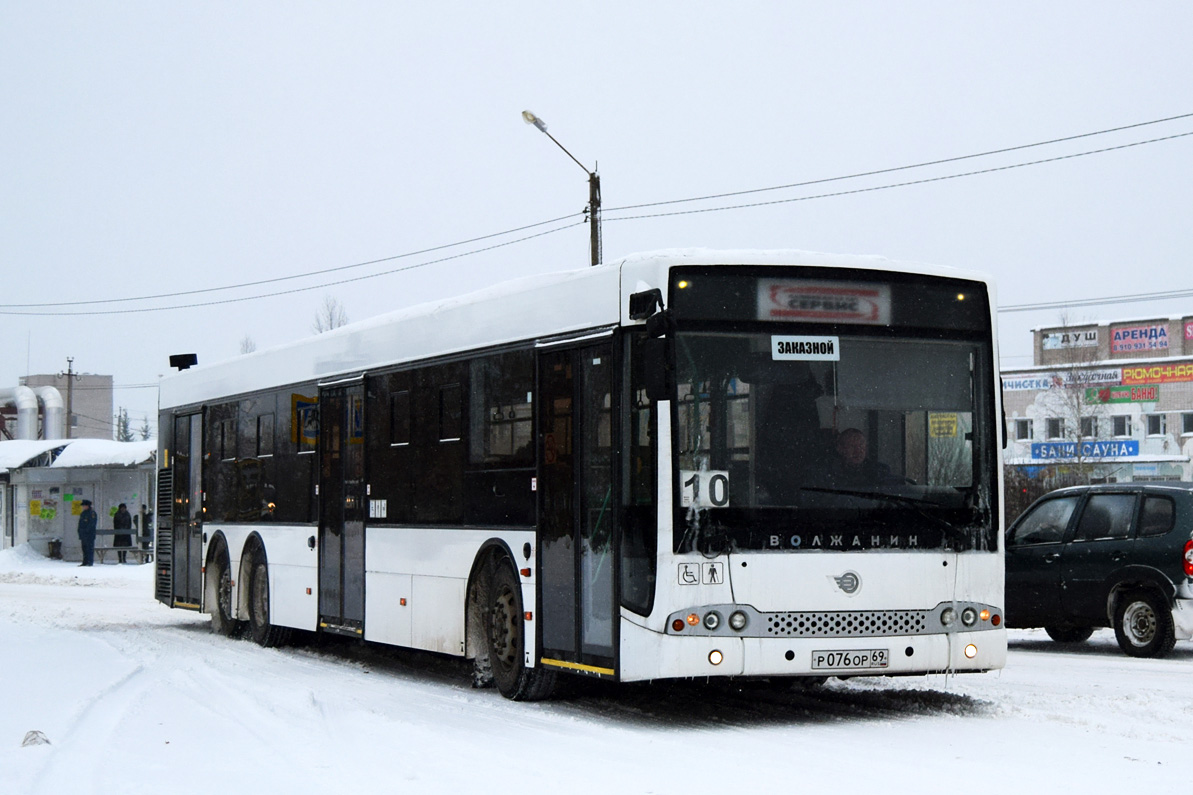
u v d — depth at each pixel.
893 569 10.12
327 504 15.55
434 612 13.05
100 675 13.47
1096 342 70.69
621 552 10.17
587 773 8.19
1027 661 15.11
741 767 8.38
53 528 44.31
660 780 7.95
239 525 18.22
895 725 10.16
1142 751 8.92
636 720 10.60
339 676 14.09
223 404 18.98
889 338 10.43
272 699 11.59
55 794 7.39
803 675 9.88
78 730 9.88
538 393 11.41
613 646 10.17
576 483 10.80
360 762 8.58
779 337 10.16
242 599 18.06
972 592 10.35
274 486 17.14
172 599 20.61
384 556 14.09
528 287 11.75
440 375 13.16
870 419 10.27
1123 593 15.98
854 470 10.16
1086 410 67.50
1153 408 66.12
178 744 9.24
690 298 10.05
